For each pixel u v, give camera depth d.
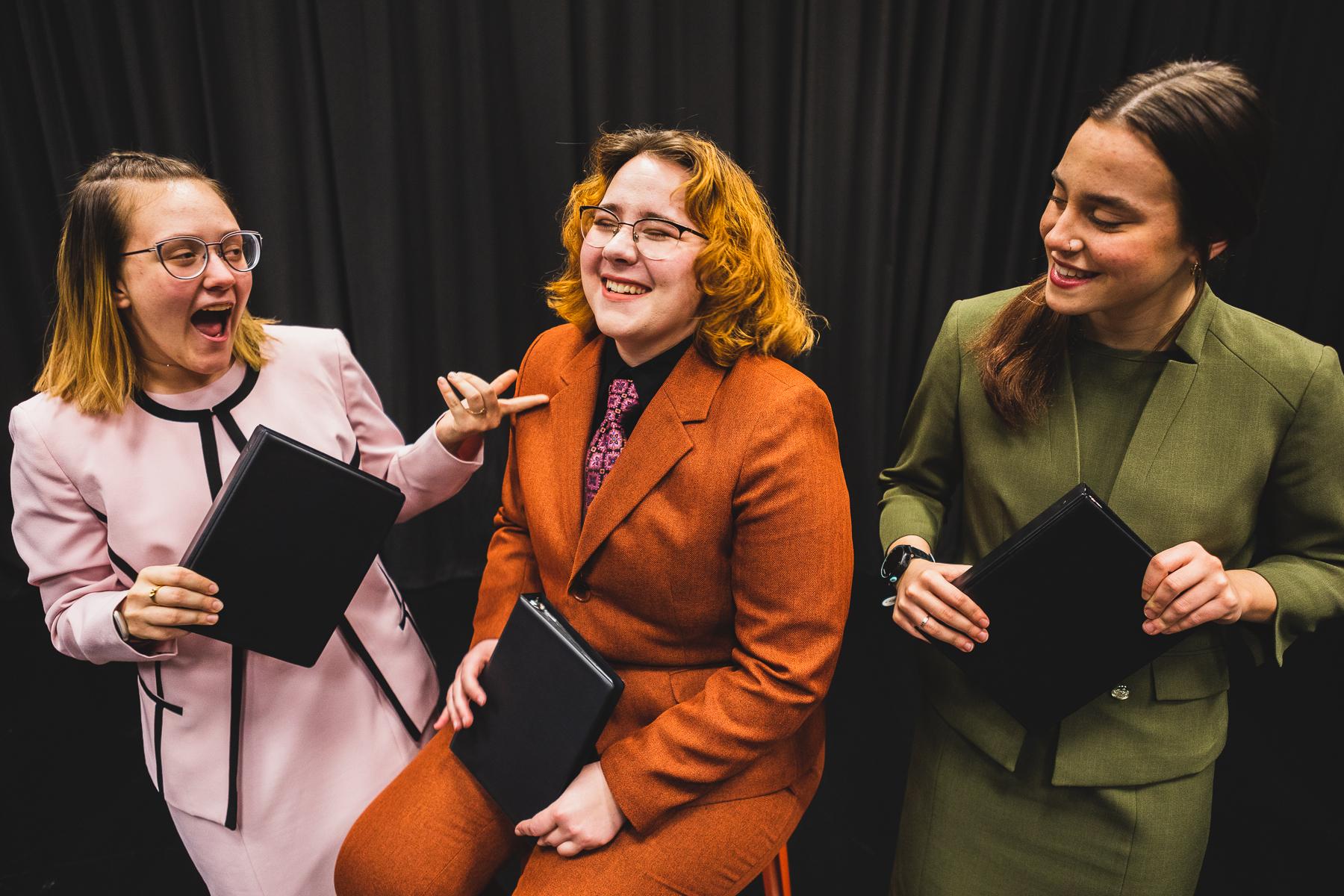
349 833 1.05
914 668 2.33
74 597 1.03
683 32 2.46
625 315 0.93
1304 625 0.89
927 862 1.07
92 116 2.35
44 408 1.00
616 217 0.92
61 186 2.39
